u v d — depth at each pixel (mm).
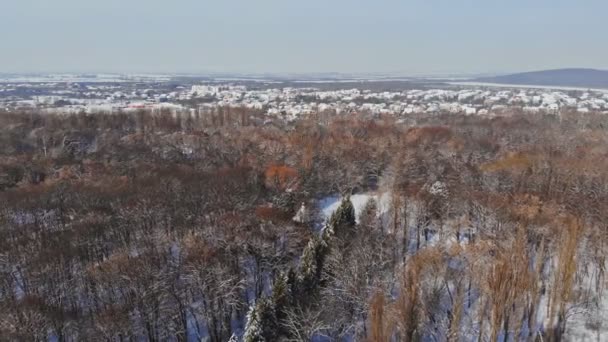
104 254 80625
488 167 118438
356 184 126125
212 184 106375
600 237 76750
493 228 83750
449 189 101750
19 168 121625
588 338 65562
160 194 98500
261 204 102938
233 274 73125
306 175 121562
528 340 63469
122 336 63156
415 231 94125
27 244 76562
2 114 182125
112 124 183875
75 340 63594
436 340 63719
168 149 146500
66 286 70375
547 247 75625
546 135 164375
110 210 91812
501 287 56094
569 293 63594
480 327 60125
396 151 137500
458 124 193750
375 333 52000
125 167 125000
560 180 105125
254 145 149125
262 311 56156
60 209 93062
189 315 74938
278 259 79812
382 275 69188
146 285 65625
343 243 74750
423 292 64062
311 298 63281
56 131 160750
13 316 58188
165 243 79250
